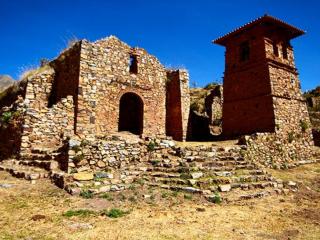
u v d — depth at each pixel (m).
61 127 14.99
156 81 20.17
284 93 19.02
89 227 6.34
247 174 11.84
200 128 24.58
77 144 11.17
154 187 10.09
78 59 16.55
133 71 19.77
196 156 12.92
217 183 10.43
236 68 20.98
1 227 6.11
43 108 14.52
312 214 8.38
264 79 18.70
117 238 5.79
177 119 20.91
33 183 9.85
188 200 9.02
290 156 17.88
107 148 11.95
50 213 7.18
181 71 21.44
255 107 19.05
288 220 7.64
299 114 19.66
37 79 17.42
